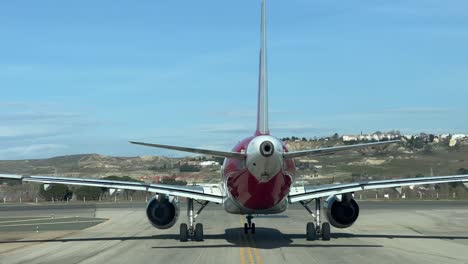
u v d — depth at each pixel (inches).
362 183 1317.7
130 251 1179.3
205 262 989.8
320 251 1141.7
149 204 1346.0
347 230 1702.8
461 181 1275.8
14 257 1115.9
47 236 1608.0
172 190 1310.3
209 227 1833.2
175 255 1099.3
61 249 1251.8
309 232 1363.2
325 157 6274.6
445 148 6013.8
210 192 1348.4
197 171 6397.6
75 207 3331.7
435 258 1029.8
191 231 1373.0
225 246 1249.4
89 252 1179.9
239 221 2118.6
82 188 4488.2
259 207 1194.6
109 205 3540.8
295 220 2148.1
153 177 5452.8
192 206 1378.0
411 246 1240.8
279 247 1217.4
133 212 2726.4
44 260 1059.9
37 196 4788.4
